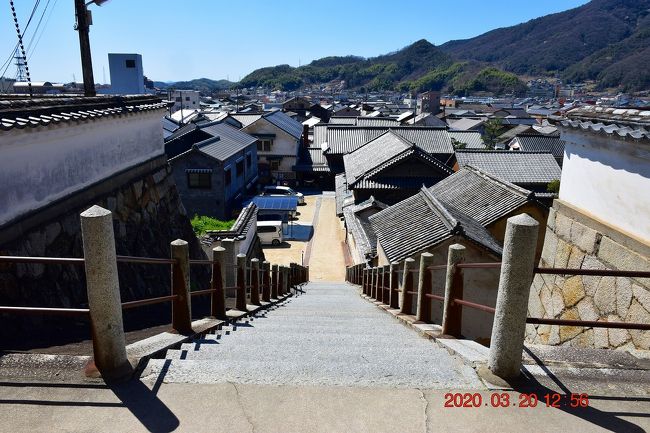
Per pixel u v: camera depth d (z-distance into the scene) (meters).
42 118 4.64
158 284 7.33
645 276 2.98
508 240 2.90
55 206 5.06
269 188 32.09
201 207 24.59
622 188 4.71
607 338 4.91
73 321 4.95
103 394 2.78
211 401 2.75
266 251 22.33
